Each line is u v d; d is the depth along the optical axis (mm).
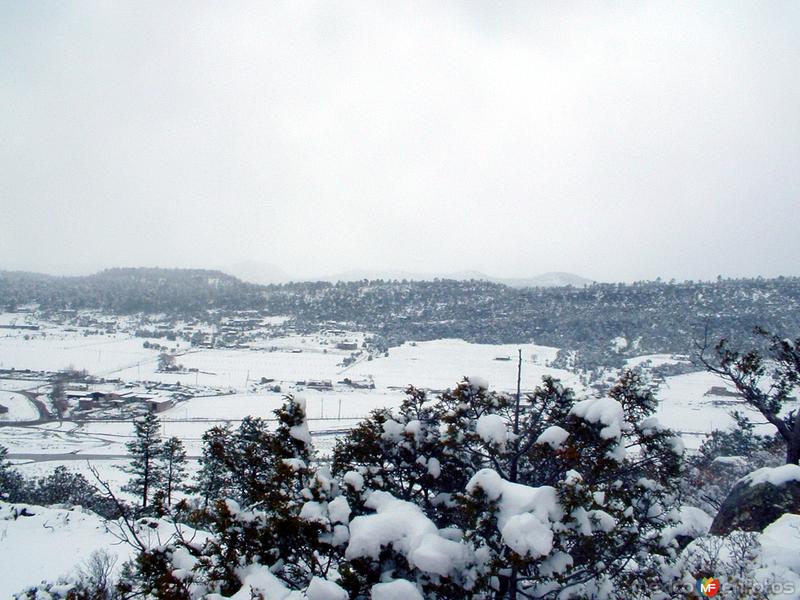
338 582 5859
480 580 5371
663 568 6477
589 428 6301
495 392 7703
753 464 14383
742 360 11023
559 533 5301
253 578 5844
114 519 16156
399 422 7680
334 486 6871
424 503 7320
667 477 6633
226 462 8078
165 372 116312
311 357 146125
